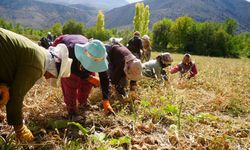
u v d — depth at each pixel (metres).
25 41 3.48
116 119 5.03
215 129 5.02
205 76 10.02
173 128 4.79
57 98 5.78
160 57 7.64
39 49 3.64
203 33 72.12
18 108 3.55
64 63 4.01
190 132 4.77
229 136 4.71
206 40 71.69
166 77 7.70
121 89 6.21
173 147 4.21
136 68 5.77
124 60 5.96
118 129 4.56
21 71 3.41
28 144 3.74
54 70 4.00
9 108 3.54
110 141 4.08
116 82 6.18
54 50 4.14
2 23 87.88
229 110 6.37
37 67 3.51
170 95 6.65
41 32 81.88
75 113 4.91
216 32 71.44
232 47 71.38
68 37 4.91
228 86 8.30
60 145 3.96
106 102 5.16
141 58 8.84
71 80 4.75
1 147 3.67
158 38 78.88
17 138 3.90
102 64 4.57
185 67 9.13
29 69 3.43
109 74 6.22
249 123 5.46
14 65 3.40
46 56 3.88
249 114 6.27
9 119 3.63
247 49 72.38
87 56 4.51
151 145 4.24
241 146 4.50
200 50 71.81
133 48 8.62
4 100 3.41
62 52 4.05
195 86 8.14
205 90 8.02
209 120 5.43
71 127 4.60
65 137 4.29
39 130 4.38
